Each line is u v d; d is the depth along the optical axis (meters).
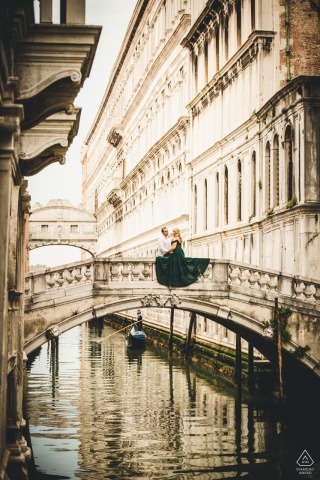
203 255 35.22
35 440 19.08
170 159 43.22
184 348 36.97
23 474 12.21
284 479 15.85
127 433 19.89
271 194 25.34
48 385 28.64
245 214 28.36
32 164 14.76
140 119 55.00
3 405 9.41
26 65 10.03
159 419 21.69
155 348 44.53
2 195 9.22
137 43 55.91
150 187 50.12
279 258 24.33
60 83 10.66
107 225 76.75
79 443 18.78
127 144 62.72
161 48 45.19
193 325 36.62
